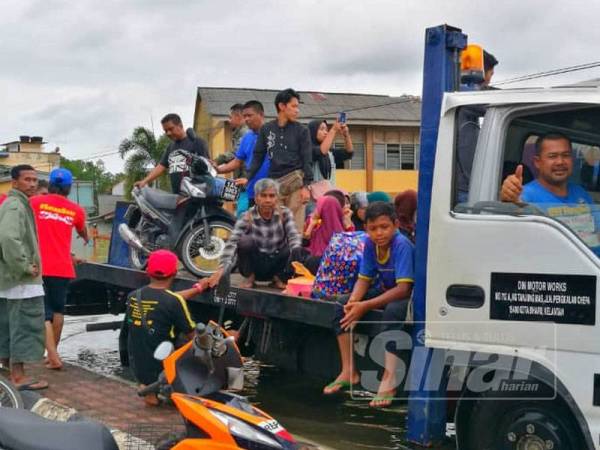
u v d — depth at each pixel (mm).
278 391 7191
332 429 5965
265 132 7738
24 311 6590
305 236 6805
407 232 5938
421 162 4938
